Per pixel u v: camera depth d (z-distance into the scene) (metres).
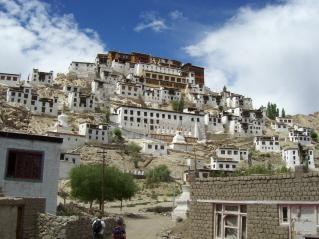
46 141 39.16
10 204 27.30
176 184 120.50
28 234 28.55
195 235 32.06
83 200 71.50
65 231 29.39
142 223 57.66
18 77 197.88
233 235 29.91
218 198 30.98
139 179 126.00
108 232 36.72
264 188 28.17
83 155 139.00
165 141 179.38
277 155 174.25
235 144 186.88
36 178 38.22
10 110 157.00
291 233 26.30
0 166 37.09
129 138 171.12
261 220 27.95
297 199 26.22
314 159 179.12
